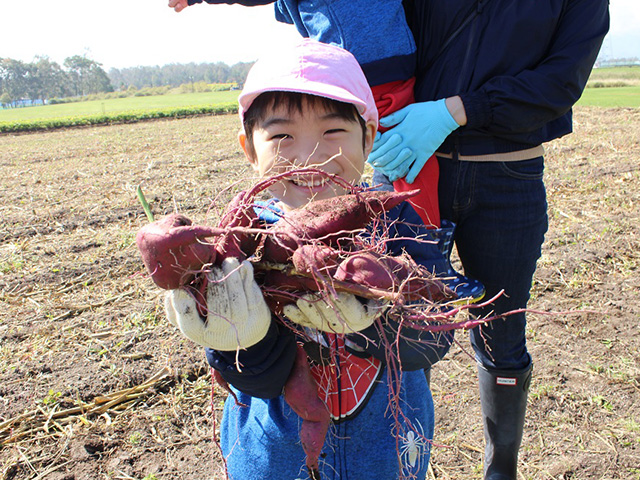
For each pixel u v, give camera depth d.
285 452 1.49
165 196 8.76
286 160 1.33
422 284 1.19
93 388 3.63
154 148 15.86
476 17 1.90
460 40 1.94
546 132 2.04
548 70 1.85
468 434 3.10
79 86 157.88
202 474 2.92
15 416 3.39
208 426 3.28
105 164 12.91
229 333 1.12
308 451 1.29
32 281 5.40
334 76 1.40
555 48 1.92
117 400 3.51
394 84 2.01
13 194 9.48
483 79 1.93
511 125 1.89
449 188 2.08
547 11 1.86
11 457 3.07
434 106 1.91
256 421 1.54
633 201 7.32
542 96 1.84
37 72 151.62
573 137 12.92
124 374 3.75
